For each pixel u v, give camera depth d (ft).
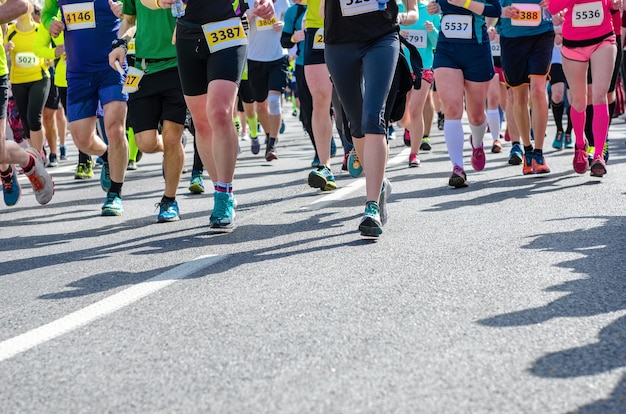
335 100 47.44
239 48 30.73
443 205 35.37
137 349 18.03
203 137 32.91
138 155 56.44
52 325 20.08
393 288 21.83
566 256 24.80
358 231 30.19
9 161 34.12
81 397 15.60
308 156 65.98
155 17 33.96
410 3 35.22
